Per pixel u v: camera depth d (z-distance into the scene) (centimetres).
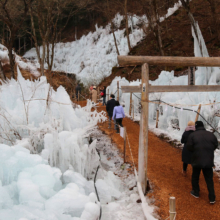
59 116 569
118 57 415
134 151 646
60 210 302
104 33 3278
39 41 3384
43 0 1438
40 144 493
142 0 1647
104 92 1390
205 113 706
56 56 3578
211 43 1648
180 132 763
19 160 361
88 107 610
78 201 316
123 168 555
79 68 3023
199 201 404
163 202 402
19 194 313
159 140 752
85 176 471
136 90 447
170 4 2628
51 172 362
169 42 2012
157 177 493
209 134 399
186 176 500
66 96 584
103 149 698
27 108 520
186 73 1424
